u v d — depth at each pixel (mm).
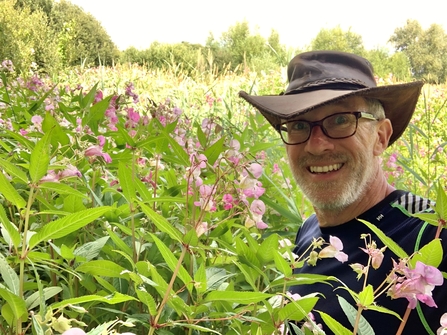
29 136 853
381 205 744
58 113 1138
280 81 3354
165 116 1128
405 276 413
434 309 621
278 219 1002
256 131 1311
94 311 585
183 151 669
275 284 508
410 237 675
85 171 781
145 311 578
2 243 621
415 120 2641
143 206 440
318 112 772
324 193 772
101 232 704
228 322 560
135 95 1338
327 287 709
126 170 591
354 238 742
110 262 506
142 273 531
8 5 5707
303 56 859
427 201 718
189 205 679
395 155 1483
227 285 534
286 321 486
